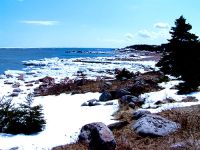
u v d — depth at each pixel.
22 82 44.34
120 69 58.62
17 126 16.11
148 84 26.92
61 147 13.40
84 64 84.75
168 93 23.86
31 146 13.82
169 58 31.66
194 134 13.44
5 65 84.50
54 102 25.55
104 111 20.47
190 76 23.70
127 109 19.81
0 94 33.19
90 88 30.67
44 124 17.78
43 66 80.50
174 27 32.28
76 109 22.05
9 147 13.74
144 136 14.15
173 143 12.84
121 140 13.76
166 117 16.25
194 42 26.06
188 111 16.75
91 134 13.25
